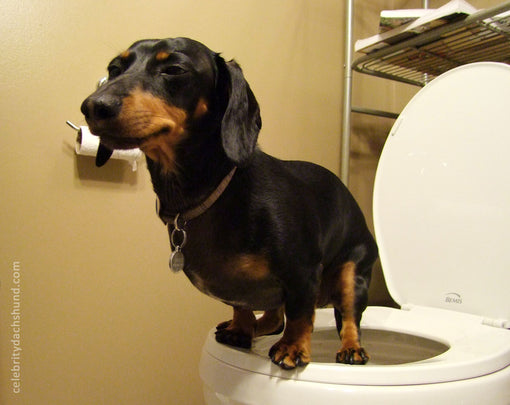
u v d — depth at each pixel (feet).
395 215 3.76
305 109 4.72
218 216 2.26
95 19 3.60
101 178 3.62
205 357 2.58
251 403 2.19
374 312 3.50
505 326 3.03
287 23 4.60
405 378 2.02
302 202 2.48
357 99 5.15
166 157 2.31
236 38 4.25
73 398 3.49
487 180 3.25
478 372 2.16
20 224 3.29
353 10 4.98
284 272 2.25
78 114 3.52
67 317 3.46
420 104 3.73
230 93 2.29
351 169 5.09
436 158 3.56
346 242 3.04
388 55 4.31
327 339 3.38
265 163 2.46
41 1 3.38
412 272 3.62
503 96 3.24
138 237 3.79
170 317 3.92
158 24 3.85
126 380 3.71
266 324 3.02
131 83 2.12
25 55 3.32
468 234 3.32
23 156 3.31
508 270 3.09
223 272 2.30
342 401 1.99
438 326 3.07
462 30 3.71
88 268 3.55
